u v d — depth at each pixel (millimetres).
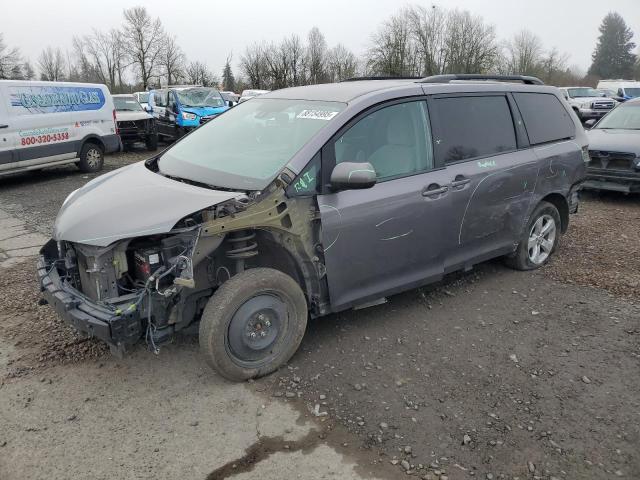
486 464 2773
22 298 4789
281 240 3551
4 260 5910
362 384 3453
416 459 2809
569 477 2686
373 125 3887
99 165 12641
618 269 5445
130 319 3053
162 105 19766
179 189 3467
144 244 3258
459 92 4477
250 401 3293
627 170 8289
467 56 53188
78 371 3615
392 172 3953
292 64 61094
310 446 2904
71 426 3066
